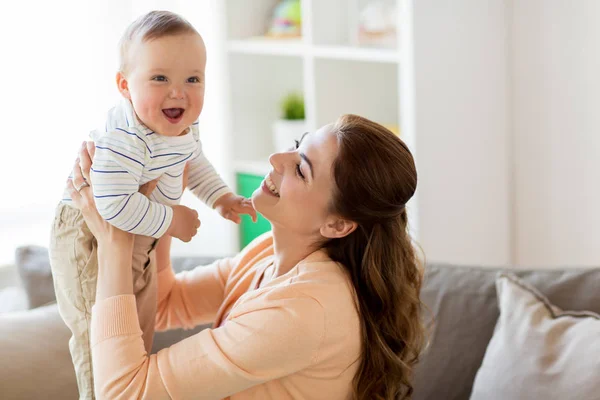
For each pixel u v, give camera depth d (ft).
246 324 4.78
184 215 5.02
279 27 10.96
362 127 4.97
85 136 10.75
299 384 4.96
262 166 11.07
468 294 6.78
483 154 10.25
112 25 10.76
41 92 10.37
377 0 10.16
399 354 5.28
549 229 10.46
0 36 9.99
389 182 4.89
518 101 10.36
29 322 6.83
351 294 5.03
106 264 4.90
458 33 9.64
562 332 6.09
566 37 9.73
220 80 11.19
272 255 5.69
